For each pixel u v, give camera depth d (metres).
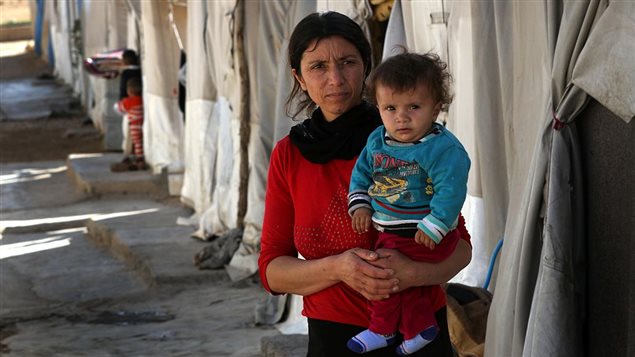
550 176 3.93
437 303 3.19
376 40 6.93
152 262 9.64
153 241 10.73
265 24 8.50
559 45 3.87
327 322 3.16
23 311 8.81
